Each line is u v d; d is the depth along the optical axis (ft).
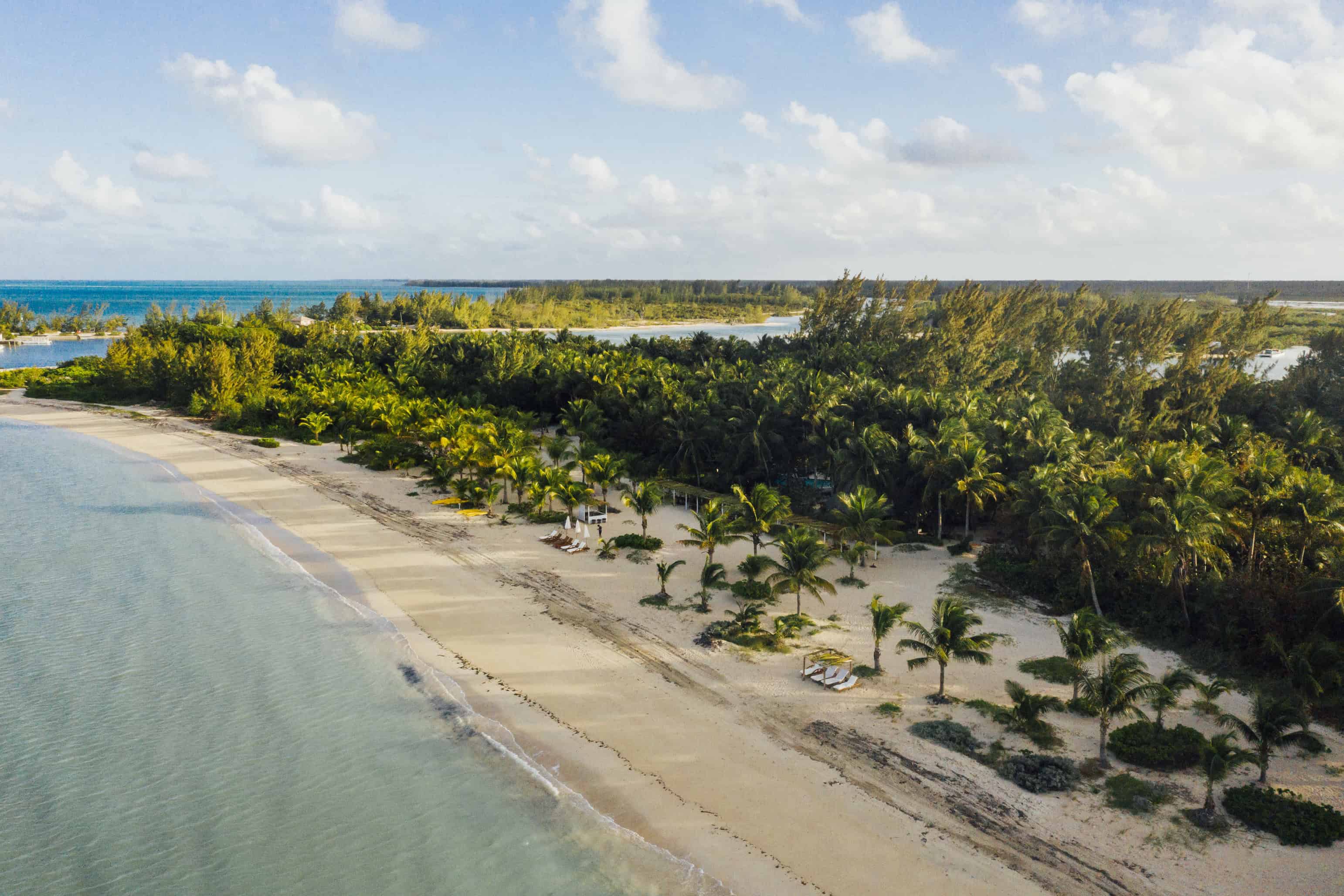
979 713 114.83
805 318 520.01
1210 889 80.79
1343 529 137.28
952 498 186.80
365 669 129.90
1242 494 153.17
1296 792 96.48
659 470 253.03
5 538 193.06
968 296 455.22
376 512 217.77
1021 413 230.89
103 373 446.60
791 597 158.20
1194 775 99.96
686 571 174.19
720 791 98.17
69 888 83.20
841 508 205.67
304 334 571.69
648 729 112.16
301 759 105.40
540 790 98.94
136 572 171.73
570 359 383.65
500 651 135.74
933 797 96.32
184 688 123.34
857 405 244.83
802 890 81.56
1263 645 125.29
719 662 131.13
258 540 193.36
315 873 85.35
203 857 87.76
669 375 346.74
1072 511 148.56
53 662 130.93
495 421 296.71
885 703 118.01
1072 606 150.92
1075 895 80.53
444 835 91.25
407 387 397.80
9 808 95.14
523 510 218.79
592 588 163.32
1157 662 132.36
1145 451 214.69
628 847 88.69
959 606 121.80
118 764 103.86
